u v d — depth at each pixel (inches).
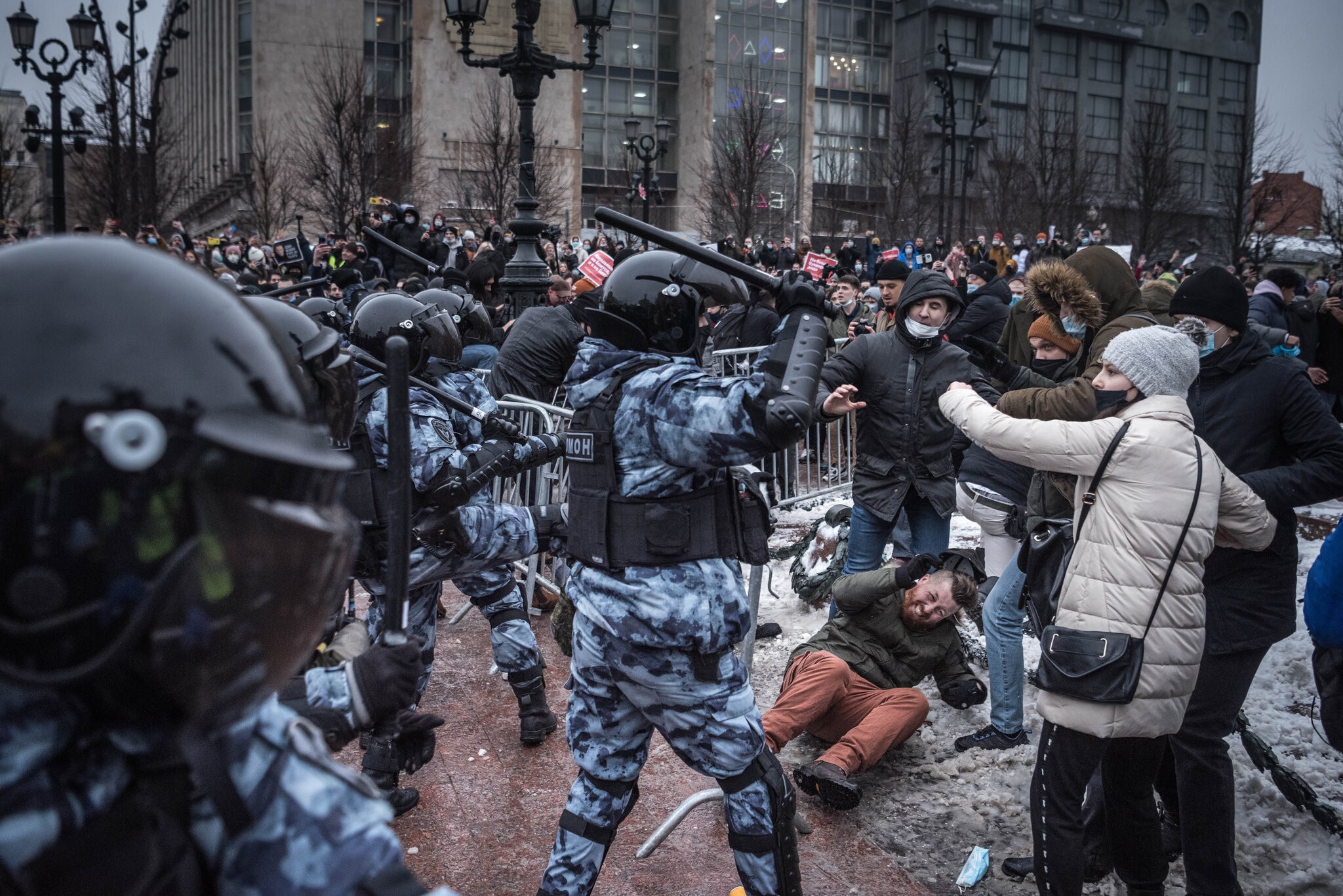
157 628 31.2
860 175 1963.6
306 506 35.8
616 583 89.7
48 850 31.9
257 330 35.6
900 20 2209.6
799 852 124.6
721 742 91.0
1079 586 99.2
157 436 30.5
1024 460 101.7
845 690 144.3
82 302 31.1
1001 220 1617.9
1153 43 2468.0
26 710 32.2
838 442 300.0
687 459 85.7
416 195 1487.5
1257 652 108.9
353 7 1678.2
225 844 34.8
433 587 137.7
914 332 166.1
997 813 133.3
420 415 121.0
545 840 126.8
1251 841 125.3
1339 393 377.7
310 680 53.7
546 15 1747.0
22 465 29.4
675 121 2039.9
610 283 92.2
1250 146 1624.0
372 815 37.3
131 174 841.5
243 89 1708.9
